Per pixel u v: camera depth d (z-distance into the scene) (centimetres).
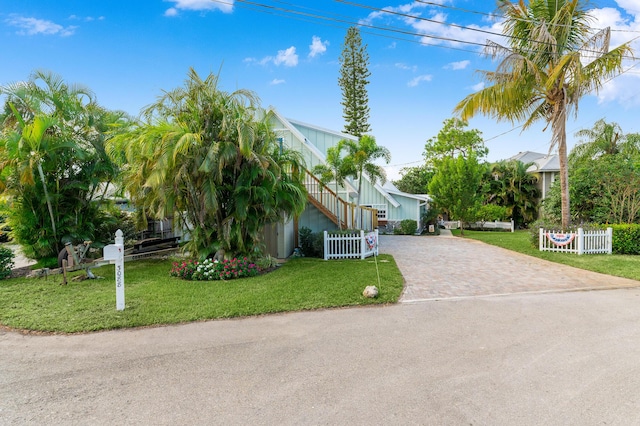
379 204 2211
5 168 941
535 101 1294
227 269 830
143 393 336
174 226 1020
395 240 1750
